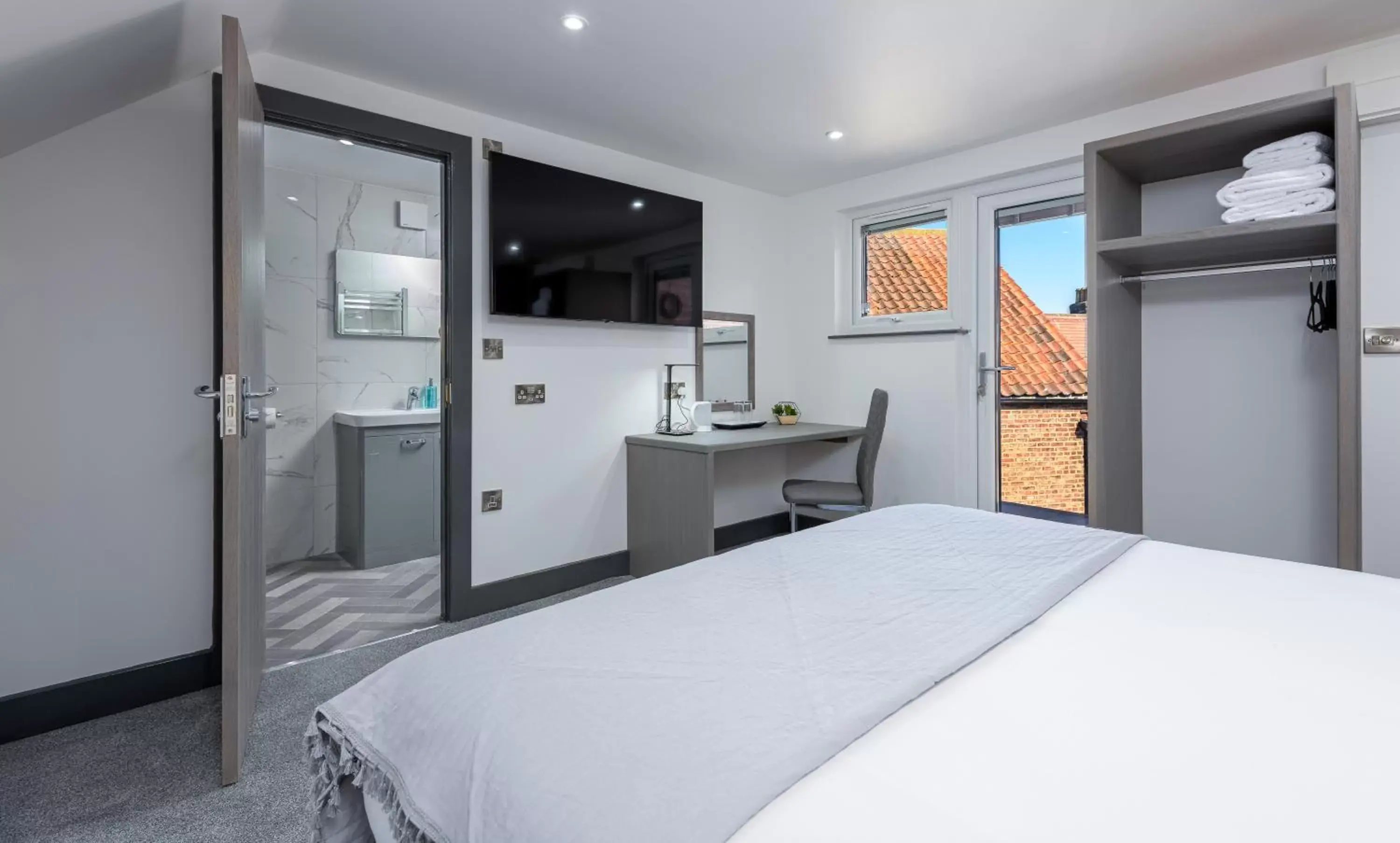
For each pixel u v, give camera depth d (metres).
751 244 4.02
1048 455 3.30
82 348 2.06
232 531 1.71
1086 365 2.96
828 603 1.15
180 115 2.20
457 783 0.76
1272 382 2.62
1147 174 2.77
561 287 3.04
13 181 1.95
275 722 2.05
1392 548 2.34
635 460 3.39
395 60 2.39
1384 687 0.87
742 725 0.75
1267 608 1.16
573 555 3.24
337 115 2.45
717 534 3.88
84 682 2.06
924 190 3.54
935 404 3.58
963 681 0.89
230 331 1.69
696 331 3.75
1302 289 2.56
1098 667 0.93
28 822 1.58
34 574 2.01
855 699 0.81
